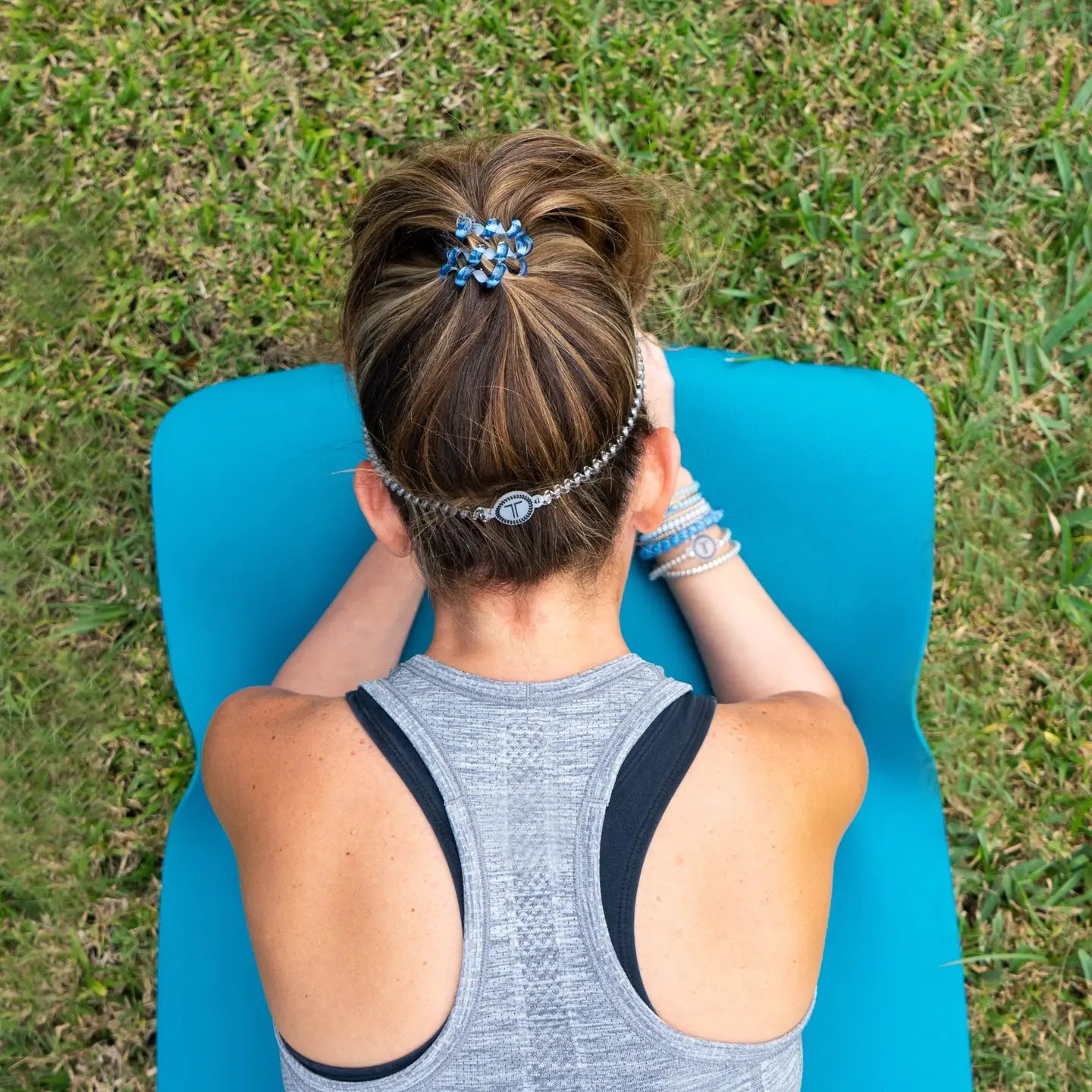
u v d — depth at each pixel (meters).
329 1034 0.95
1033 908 2.08
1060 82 2.26
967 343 2.21
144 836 2.13
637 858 0.91
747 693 1.44
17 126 2.29
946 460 2.17
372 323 0.94
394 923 0.92
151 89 2.29
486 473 0.90
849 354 2.20
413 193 0.97
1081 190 2.22
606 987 0.91
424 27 2.29
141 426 2.22
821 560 1.54
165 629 1.58
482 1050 0.91
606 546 0.98
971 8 2.26
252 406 1.60
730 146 2.26
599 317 0.91
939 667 2.12
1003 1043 2.05
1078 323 2.20
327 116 2.28
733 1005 0.95
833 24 2.27
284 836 0.97
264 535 1.58
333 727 0.99
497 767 0.92
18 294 2.24
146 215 2.26
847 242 2.21
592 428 0.91
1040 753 2.11
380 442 0.96
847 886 1.48
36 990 2.10
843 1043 1.43
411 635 1.53
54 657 2.16
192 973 1.48
